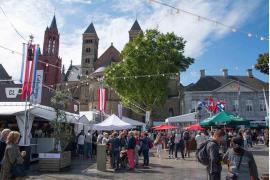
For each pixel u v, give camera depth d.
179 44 39.91
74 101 23.47
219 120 13.97
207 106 30.73
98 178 11.40
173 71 38.81
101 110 27.98
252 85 51.41
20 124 14.60
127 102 43.25
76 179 11.09
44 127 19.70
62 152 13.39
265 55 27.39
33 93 15.19
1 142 7.82
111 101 58.84
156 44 39.34
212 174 5.76
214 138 6.02
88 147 19.72
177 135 19.39
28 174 12.10
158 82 38.62
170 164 16.08
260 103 47.88
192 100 49.66
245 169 5.42
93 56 73.25
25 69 15.27
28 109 14.74
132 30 71.56
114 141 14.14
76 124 22.44
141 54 38.72
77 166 15.14
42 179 10.95
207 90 49.69
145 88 39.47
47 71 63.12
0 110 14.73
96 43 75.75
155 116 61.25
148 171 13.38
